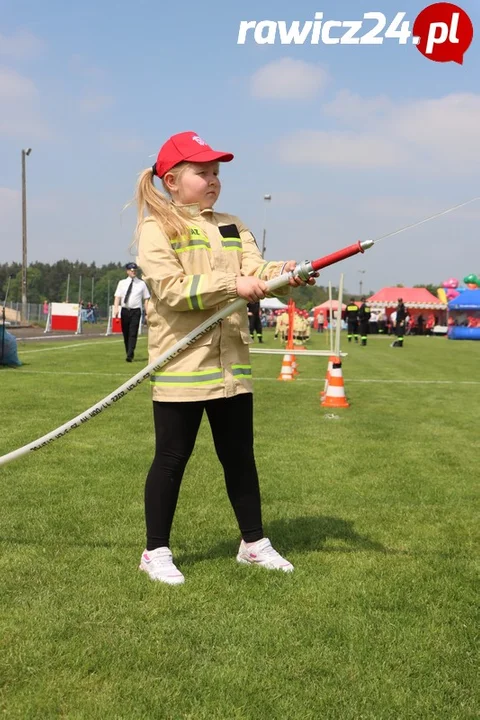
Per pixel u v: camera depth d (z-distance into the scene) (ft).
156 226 9.75
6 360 40.14
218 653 7.63
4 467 15.97
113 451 17.90
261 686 6.98
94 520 12.25
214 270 9.86
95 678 7.10
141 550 10.78
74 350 55.88
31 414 23.27
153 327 9.87
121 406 25.70
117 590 9.20
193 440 9.91
